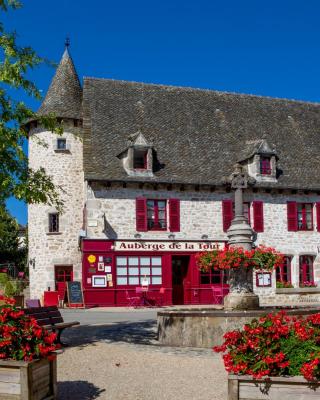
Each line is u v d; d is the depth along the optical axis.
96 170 23.20
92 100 26.55
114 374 8.10
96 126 25.28
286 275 25.83
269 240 25.38
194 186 24.53
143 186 23.92
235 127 28.05
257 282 24.62
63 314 19.19
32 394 5.89
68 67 27.41
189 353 10.02
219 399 6.64
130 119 26.30
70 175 25.20
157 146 25.36
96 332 13.29
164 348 10.68
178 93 28.92
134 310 21.06
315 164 27.56
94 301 22.98
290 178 26.11
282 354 5.29
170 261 24.05
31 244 25.38
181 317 11.16
